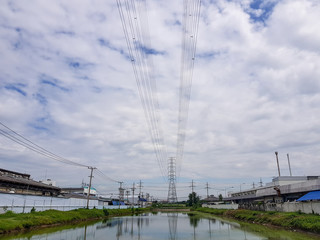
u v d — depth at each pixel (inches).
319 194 1184.8
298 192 1451.8
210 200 4950.8
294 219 1113.4
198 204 4559.5
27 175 1993.1
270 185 1961.1
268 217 1400.1
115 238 960.3
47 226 1302.9
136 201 5812.0
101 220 1899.6
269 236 938.7
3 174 1651.1
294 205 1327.5
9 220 1108.5
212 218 2155.5
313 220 992.2
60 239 887.1
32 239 871.7
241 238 924.6
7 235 958.4
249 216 1707.7
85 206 2353.6
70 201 2057.1
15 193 1432.1
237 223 1582.2
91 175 2186.3
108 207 3090.6
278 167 2250.2
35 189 1780.3
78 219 1738.4
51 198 1780.3
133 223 1657.2
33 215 1323.8
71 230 1175.0
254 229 1200.2
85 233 1086.4
